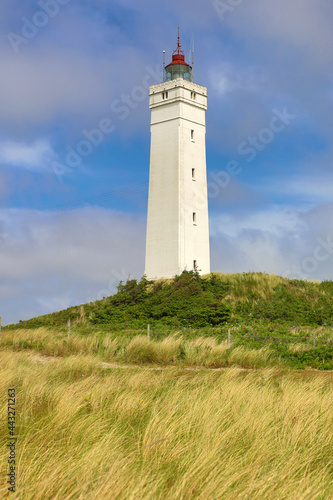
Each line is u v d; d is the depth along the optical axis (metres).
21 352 22.33
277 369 19.06
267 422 8.56
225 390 10.88
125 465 6.39
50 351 24.09
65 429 8.06
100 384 11.50
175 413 9.05
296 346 24.23
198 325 35.59
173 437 7.55
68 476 6.19
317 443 7.86
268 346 23.59
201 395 10.37
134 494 5.66
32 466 6.43
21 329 32.28
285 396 10.42
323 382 13.32
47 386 11.42
